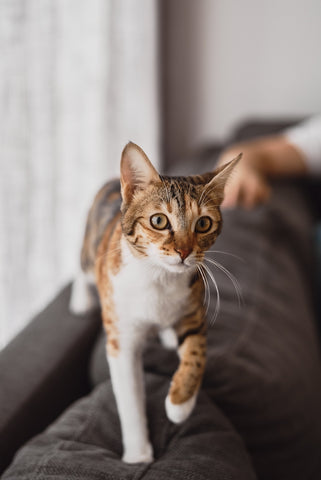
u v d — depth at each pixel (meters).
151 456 0.56
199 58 2.02
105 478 0.50
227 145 1.78
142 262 0.58
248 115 2.08
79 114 1.31
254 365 0.71
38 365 0.76
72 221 1.33
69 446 0.56
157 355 0.70
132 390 0.60
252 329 0.78
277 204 1.25
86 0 1.27
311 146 1.43
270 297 0.90
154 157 1.94
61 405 0.78
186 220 0.56
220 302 0.84
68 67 1.21
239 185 1.18
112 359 0.62
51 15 1.06
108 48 1.44
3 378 0.72
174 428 0.60
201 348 0.60
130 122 1.75
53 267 1.19
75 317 0.90
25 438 0.68
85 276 0.88
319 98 1.97
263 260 1.01
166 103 2.15
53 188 1.15
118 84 1.60
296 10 1.83
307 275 1.22
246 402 0.68
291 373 0.75
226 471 0.52
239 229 1.10
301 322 0.91
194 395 0.57
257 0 1.85
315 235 1.34
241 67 1.99
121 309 0.60
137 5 1.61
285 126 1.77
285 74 1.96
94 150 1.42
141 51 1.71
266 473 0.70
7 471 0.55
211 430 0.59
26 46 0.97
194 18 1.95
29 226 1.05
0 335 1.00
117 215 0.71
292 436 0.71
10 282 1.00
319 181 1.55
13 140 0.95
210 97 2.09
